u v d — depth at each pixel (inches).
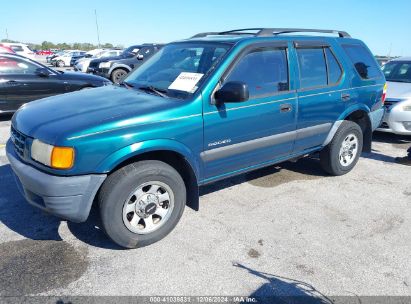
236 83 121.0
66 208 107.0
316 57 165.6
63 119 112.2
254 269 112.3
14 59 298.7
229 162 139.6
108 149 106.7
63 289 101.3
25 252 117.7
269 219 143.7
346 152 189.8
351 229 137.9
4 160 202.5
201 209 150.4
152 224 123.5
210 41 146.8
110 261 114.4
